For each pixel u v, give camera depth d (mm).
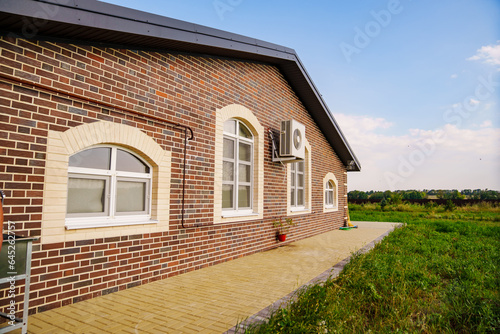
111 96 4500
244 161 8008
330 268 6293
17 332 3084
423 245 8773
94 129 4254
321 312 3611
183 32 5094
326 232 12914
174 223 5527
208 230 6344
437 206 28969
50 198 3746
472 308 3932
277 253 7973
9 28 3443
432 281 5230
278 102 9398
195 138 6043
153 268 5113
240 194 7836
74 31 3816
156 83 5250
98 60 4359
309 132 11633
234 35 6430
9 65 3422
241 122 7898
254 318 3611
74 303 3982
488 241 10008
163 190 5316
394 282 4988
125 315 3656
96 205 4516
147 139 5035
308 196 11312
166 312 3789
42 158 3686
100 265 4309
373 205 31234
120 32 4102
